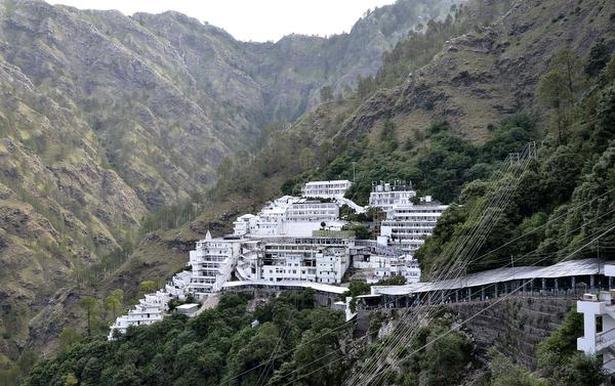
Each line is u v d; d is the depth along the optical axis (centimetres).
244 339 16125
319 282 19812
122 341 19375
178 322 19088
